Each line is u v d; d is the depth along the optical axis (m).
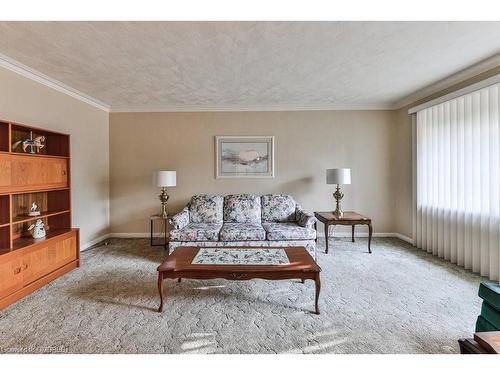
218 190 4.55
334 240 4.38
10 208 2.36
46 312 2.13
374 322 2.00
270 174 4.52
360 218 3.75
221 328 1.93
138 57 2.62
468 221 3.03
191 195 4.55
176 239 3.38
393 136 4.53
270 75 3.15
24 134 2.89
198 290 2.55
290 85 3.52
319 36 2.25
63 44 2.35
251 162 4.52
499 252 2.65
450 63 2.82
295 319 2.05
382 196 4.57
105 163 4.46
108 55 2.57
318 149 4.54
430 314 2.12
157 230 4.57
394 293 2.48
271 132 4.53
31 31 2.13
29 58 2.63
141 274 2.95
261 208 4.12
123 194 4.56
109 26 2.06
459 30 2.16
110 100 4.16
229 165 4.53
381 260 3.40
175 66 2.86
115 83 3.38
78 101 3.81
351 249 3.88
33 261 2.52
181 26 2.08
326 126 4.54
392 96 4.06
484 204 2.81
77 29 2.11
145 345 1.73
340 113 4.53
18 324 1.96
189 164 4.55
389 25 2.09
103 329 1.90
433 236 3.61
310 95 3.97
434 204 3.60
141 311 2.15
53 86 3.31
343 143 4.54
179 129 4.54
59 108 3.43
